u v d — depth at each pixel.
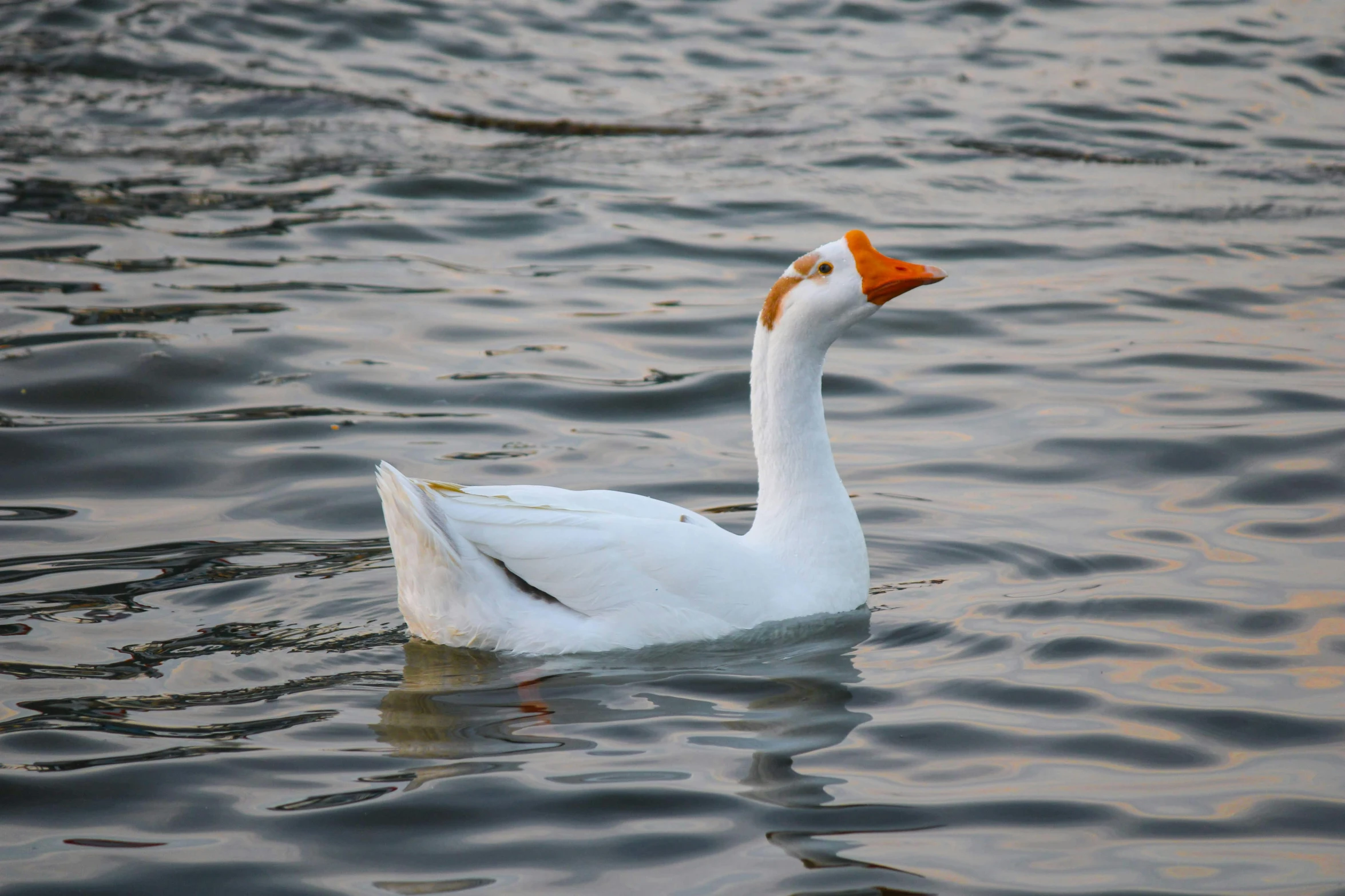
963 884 6.09
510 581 8.77
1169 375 13.91
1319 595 9.38
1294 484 11.38
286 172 19.66
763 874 6.17
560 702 7.98
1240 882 6.10
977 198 19.42
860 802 6.80
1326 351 14.34
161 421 12.61
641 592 8.72
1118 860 6.28
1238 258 17.31
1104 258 17.33
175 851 6.34
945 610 9.39
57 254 16.34
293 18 25.67
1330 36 26.33
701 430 12.90
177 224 17.59
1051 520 10.93
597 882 6.12
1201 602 9.33
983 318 15.66
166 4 25.86
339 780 7.00
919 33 26.80
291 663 8.49
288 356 14.02
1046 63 25.17
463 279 16.34
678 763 7.20
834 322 9.23
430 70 24.12
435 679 8.32
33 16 25.09
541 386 13.62
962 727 7.62
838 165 20.59
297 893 6.05
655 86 23.91
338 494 11.39
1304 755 7.27
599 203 18.91
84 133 20.84
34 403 12.75
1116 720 7.68
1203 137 21.97
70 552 10.18
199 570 9.94
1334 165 20.77
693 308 15.68
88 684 8.08
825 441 9.50
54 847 6.36
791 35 26.58
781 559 9.33
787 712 7.85
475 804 6.76
